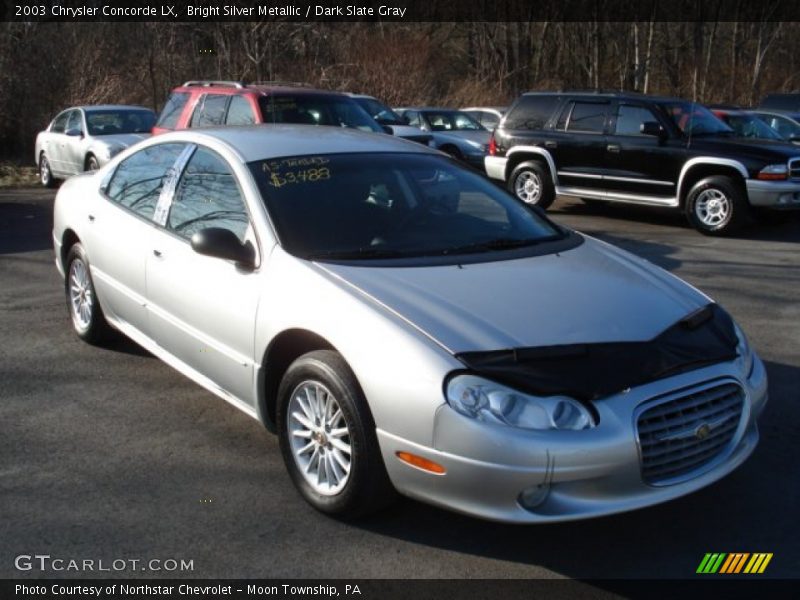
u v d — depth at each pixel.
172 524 3.69
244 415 4.90
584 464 3.15
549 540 3.60
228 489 4.01
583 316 3.60
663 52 37.41
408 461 3.33
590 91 13.03
